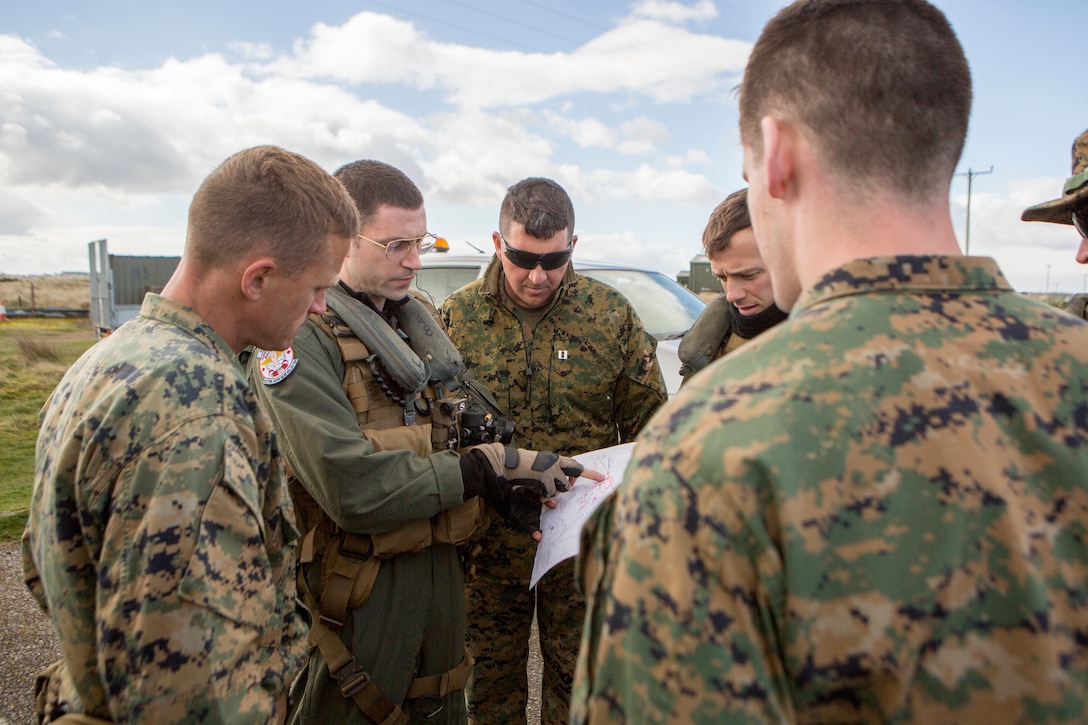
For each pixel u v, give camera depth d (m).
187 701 1.06
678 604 0.64
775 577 0.63
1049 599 0.62
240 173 1.31
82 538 1.14
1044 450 0.66
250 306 1.34
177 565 1.07
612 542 0.72
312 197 1.34
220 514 1.12
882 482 0.64
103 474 1.10
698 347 2.18
